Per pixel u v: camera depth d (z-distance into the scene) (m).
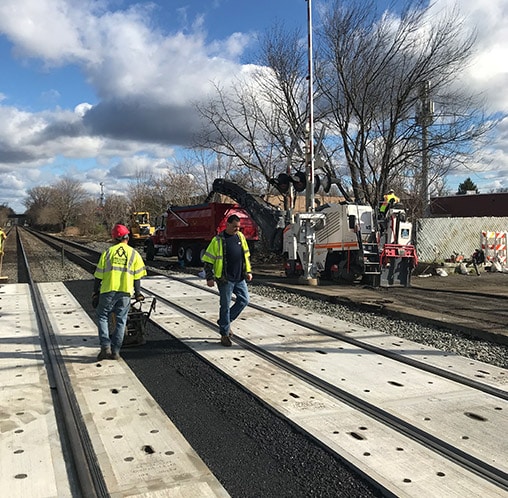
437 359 6.59
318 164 15.23
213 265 7.11
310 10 14.73
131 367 6.45
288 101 23.81
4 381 5.72
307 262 14.23
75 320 9.09
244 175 29.11
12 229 143.38
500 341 7.53
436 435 4.27
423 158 20.58
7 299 11.56
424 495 3.39
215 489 3.50
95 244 47.53
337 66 21.31
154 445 4.17
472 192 46.97
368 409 4.91
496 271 19.28
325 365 6.32
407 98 20.38
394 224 14.02
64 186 116.38
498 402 5.07
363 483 3.64
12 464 3.83
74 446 4.11
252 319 9.16
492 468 3.72
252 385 5.64
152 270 20.75
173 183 43.91
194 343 7.46
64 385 5.61
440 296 12.21
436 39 19.78
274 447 4.23
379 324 9.01
